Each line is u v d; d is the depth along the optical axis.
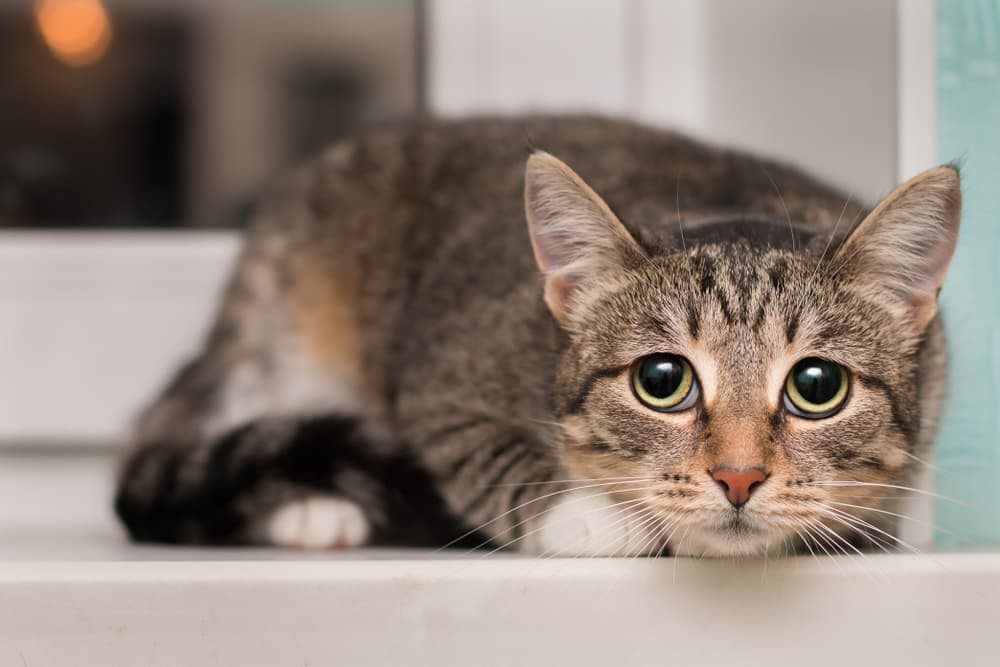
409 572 0.46
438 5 0.68
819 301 0.49
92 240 0.67
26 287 0.66
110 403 0.66
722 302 0.49
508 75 0.68
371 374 0.61
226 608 0.45
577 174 0.50
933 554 0.48
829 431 0.48
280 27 0.69
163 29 0.68
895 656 0.46
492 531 0.53
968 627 0.46
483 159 0.62
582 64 0.68
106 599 0.45
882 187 0.56
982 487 0.51
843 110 0.59
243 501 0.55
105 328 0.66
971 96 0.50
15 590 0.45
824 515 0.48
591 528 0.50
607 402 0.50
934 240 0.49
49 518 0.65
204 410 0.62
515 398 0.55
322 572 0.46
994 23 0.50
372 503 0.55
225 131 0.69
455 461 0.55
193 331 0.67
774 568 0.46
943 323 0.51
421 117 0.66
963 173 0.50
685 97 0.68
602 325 0.50
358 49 0.69
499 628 0.46
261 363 0.63
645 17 0.68
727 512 0.47
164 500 0.56
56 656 0.45
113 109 0.68
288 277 0.63
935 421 0.51
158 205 0.68
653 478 0.48
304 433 0.57
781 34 0.63
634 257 0.50
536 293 0.55
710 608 0.46
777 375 0.48
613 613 0.46
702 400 0.48
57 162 0.68
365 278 0.62
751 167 0.59
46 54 0.68
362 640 0.46
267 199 0.65
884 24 0.56
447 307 0.58
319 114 0.69
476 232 0.59
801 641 0.46
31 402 0.66
